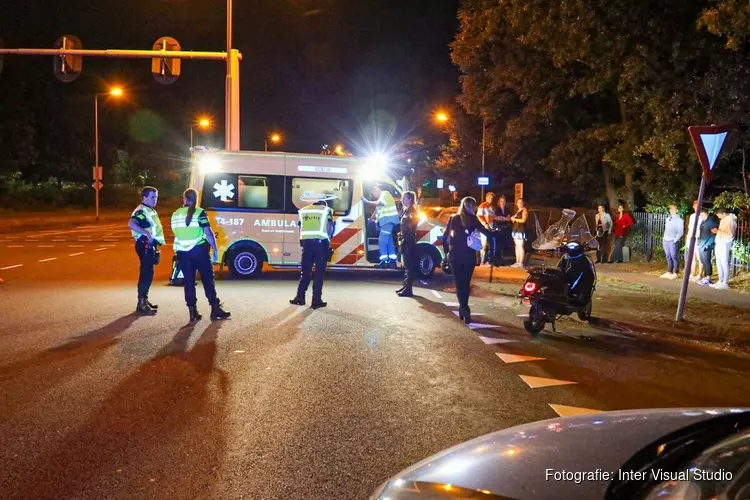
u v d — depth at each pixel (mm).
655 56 16797
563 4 17016
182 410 5699
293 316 10062
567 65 20422
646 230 20156
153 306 10312
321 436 5141
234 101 20281
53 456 4680
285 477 4383
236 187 14258
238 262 14383
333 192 14594
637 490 2133
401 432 5262
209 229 9570
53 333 8664
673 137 16609
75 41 18266
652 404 6176
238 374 6824
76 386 6340
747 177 17297
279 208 14359
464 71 24922
